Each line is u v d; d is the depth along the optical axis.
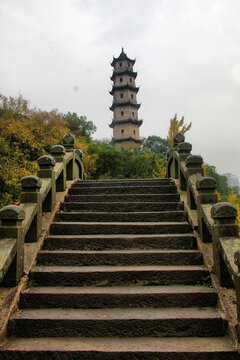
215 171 41.22
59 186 5.34
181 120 15.00
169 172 7.55
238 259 2.23
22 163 12.13
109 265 3.39
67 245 3.73
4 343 2.33
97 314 2.57
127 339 2.40
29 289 2.91
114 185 6.06
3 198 10.16
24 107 19.55
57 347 2.26
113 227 4.06
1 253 2.70
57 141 15.52
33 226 3.63
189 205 4.45
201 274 3.09
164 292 2.78
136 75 42.03
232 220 2.98
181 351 2.17
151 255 3.41
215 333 2.43
